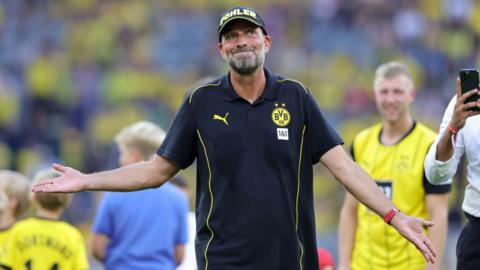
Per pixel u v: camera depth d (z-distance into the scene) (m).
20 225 20.69
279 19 71.31
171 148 16.44
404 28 70.56
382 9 71.56
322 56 69.12
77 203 49.50
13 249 20.56
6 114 65.88
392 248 20.52
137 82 68.31
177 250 23.44
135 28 72.44
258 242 15.88
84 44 71.81
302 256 16.14
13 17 73.19
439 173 16.33
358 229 21.16
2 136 63.91
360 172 16.28
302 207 16.20
